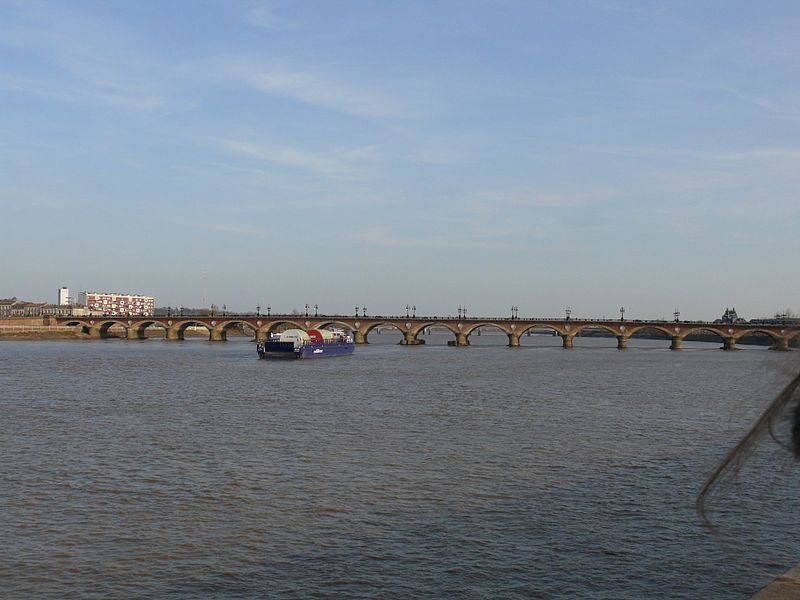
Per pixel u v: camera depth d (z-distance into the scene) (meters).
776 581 5.83
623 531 34.03
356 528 34.00
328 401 88.31
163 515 35.88
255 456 51.09
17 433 61.28
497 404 85.75
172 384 111.38
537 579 28.17
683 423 69.94
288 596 26.31
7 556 30.05
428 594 26.61
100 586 27.06
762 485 43.00
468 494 40.44
